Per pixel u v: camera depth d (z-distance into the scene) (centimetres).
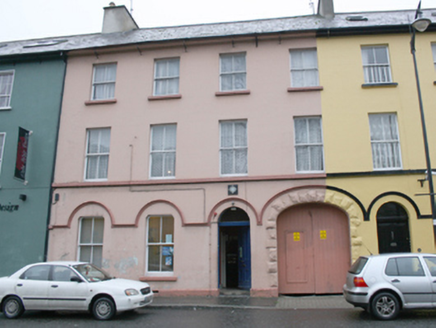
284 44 1480
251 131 1407
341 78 1420
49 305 959
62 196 1451
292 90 1419
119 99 1517
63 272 991
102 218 1438
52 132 1524
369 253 1266
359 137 1361
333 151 1357
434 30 1430
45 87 1581
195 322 906
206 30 1670
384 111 1377
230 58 1517
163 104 1484
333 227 1337
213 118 1439
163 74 1545
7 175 1505
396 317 896
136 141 1466
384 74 1435
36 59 1614
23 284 981
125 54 1566
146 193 1404
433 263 899
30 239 1428
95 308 945
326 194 1314
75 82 1571
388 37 1447
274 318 942
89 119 1520
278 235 1348
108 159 1479
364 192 1309
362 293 884
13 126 1556
